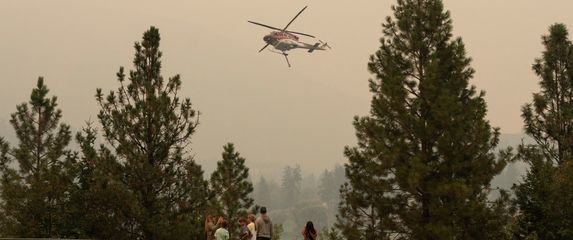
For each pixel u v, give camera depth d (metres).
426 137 25.27
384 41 28.28
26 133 34.12
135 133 28.30
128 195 26.86
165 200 28.72
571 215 25.11
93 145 29.66
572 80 30.11
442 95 24.88
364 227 26.58
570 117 28.64
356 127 27.03
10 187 30.08
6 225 29.58
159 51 30.69
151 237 27.25
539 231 25.03
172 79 29.88
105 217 27.81
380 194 25.95
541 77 30.91
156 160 28.67
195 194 29.09
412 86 27.17
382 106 26.62
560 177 25.72
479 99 26.78
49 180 30.00
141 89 29.70
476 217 24.22
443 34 27.61
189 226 27.27
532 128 30.09
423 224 25.11
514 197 26.25
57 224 28.83
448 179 24.84
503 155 25.45
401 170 24.50
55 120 34.97
